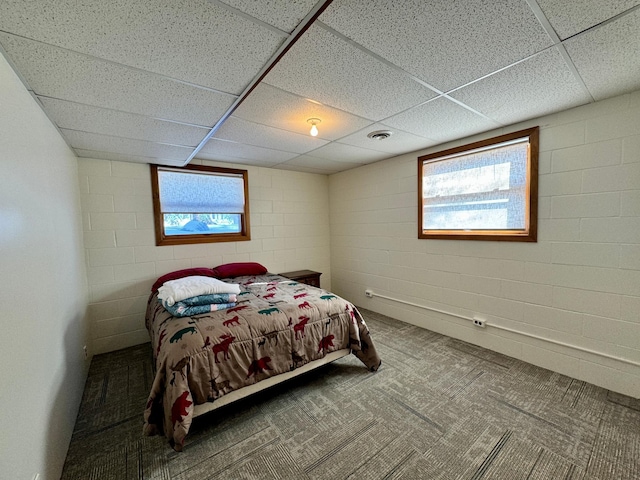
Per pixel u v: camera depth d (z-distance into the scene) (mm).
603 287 1938
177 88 1480
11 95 1162
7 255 982
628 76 1581
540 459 1397
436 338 2893
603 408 1746
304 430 1649
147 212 3010
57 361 1482
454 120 2209
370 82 1606
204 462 1441
